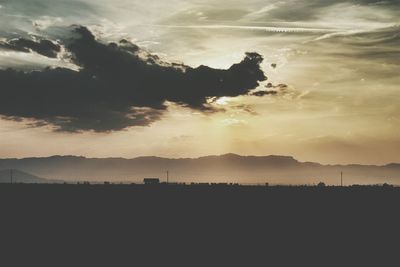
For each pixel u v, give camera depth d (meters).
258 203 94.25
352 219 76.69
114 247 55.41
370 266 47.53
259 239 61.12
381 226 70.62
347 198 99.44
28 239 59.53
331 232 66.25
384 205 90.25
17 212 82.62
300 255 52.09
